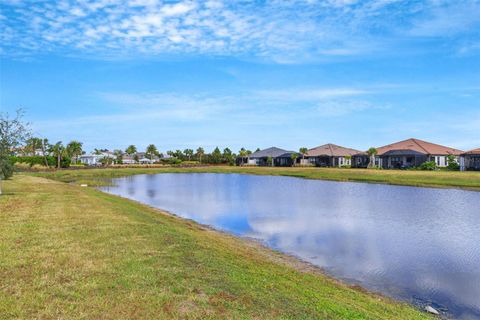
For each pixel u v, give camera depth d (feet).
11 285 30.91
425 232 76.13
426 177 199.11
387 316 33.40
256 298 31.17
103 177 262.06
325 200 128.77
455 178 187.42
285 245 64.75
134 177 267.18
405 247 63.82
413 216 95.76
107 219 62.54
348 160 370.73
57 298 28.63
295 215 97.19
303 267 51.60
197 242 51.57
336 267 52.54
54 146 350.43
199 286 32.55
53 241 45.19
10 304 27.30
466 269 52.08
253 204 118.62
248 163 448.65
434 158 287.28
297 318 28.02
